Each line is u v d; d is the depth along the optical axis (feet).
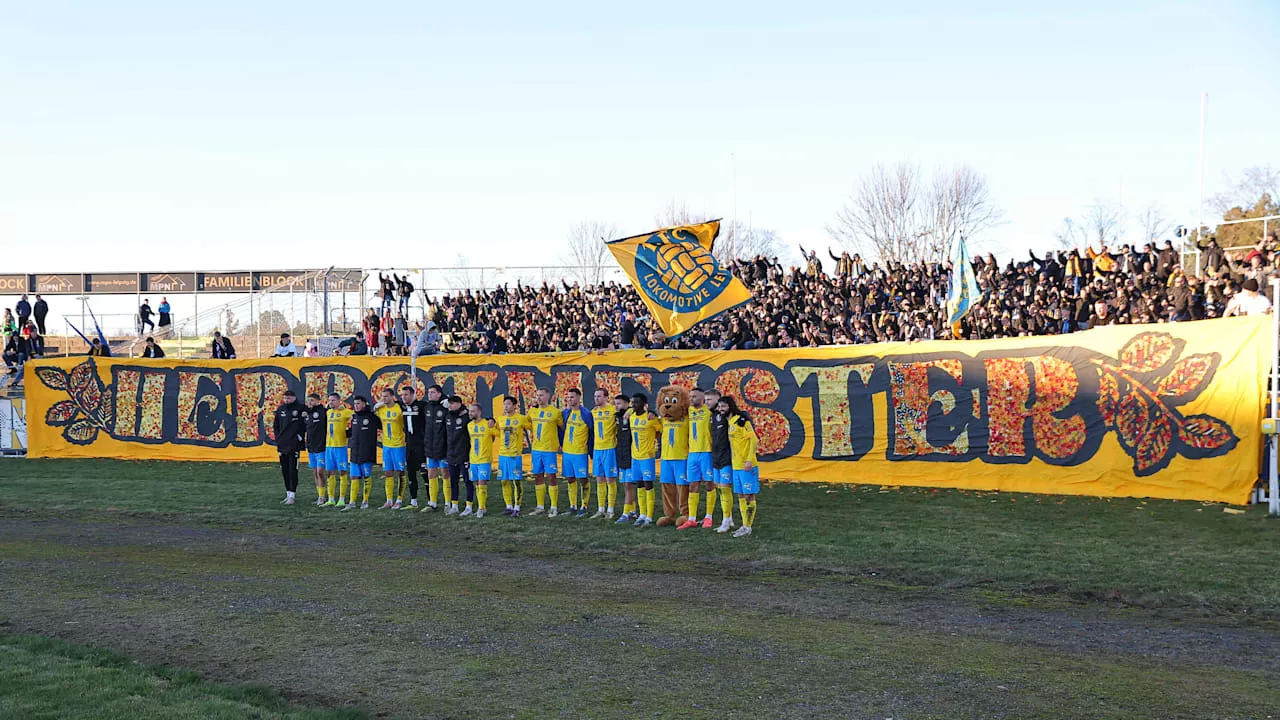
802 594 35.27
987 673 25.93
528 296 118.93
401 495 56.59
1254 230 109.40
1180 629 30.09
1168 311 69.97
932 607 33.17
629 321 90.99
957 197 166.30
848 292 96.12
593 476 53.21
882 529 45.80
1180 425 50.16
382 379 76.84
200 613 32.48
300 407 58.65
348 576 38.75
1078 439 53.93
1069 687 24.79
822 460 62.54
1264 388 47.16
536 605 33.65
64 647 28.19
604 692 24.62
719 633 29.94
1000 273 90.63
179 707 23.25
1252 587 33.94
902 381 60.13
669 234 58.18
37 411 84.89
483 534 48.37
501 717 22.97
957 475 58.13
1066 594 34.37
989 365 57.16
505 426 52.95
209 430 81.41
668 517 49.34
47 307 115.34
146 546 45.57
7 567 40.24
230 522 52.65
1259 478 47.67
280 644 28.86
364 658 27.48
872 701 23.85
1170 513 46.65
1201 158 81.41
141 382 83.10
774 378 64.13
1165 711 23.08
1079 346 54.03
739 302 57.06
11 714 22.70
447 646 28.58
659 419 50.24
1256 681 25.25
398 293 120.67
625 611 32.76
